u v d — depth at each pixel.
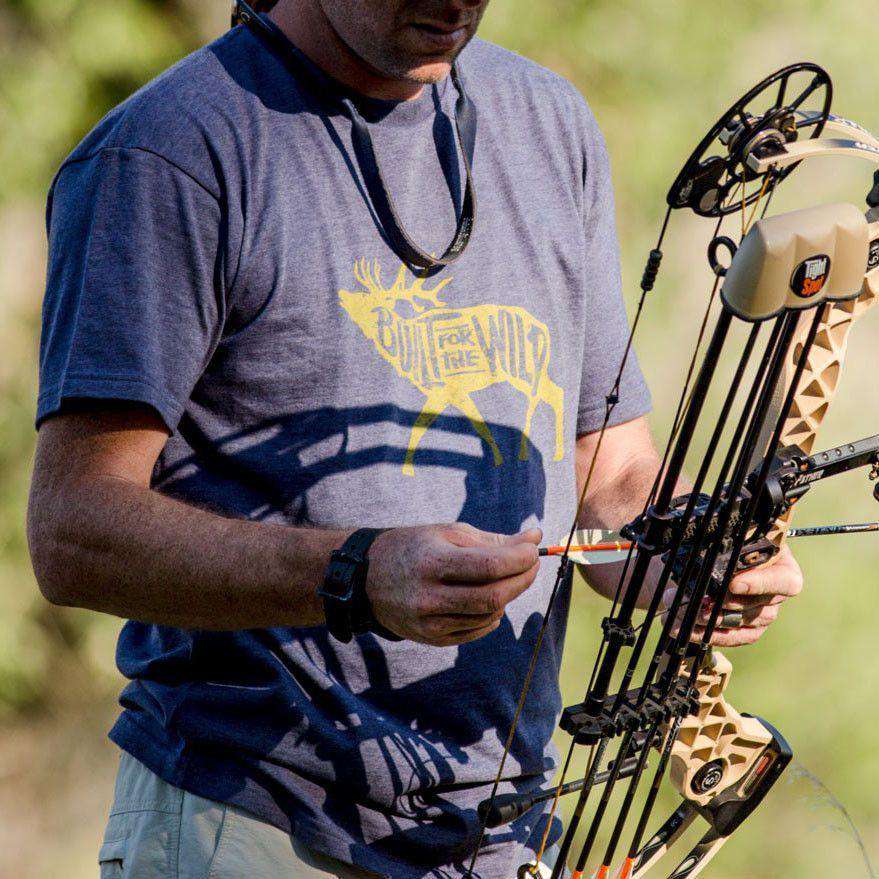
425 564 4.90
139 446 5.66
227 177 5.68
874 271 5.52
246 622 5.46
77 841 19.56
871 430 18.38
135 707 6.35
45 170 17.75
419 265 6.00
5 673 18.77
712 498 4.93
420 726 6.08
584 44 17.33
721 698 6.16
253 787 5.92
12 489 18.53
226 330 5.83
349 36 5.61
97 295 5.61
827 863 8.23
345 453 5.85
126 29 17.36
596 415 7.07
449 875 6.19
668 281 17.64
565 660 17.27
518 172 6.38
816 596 17.72
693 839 15.36
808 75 17.59
